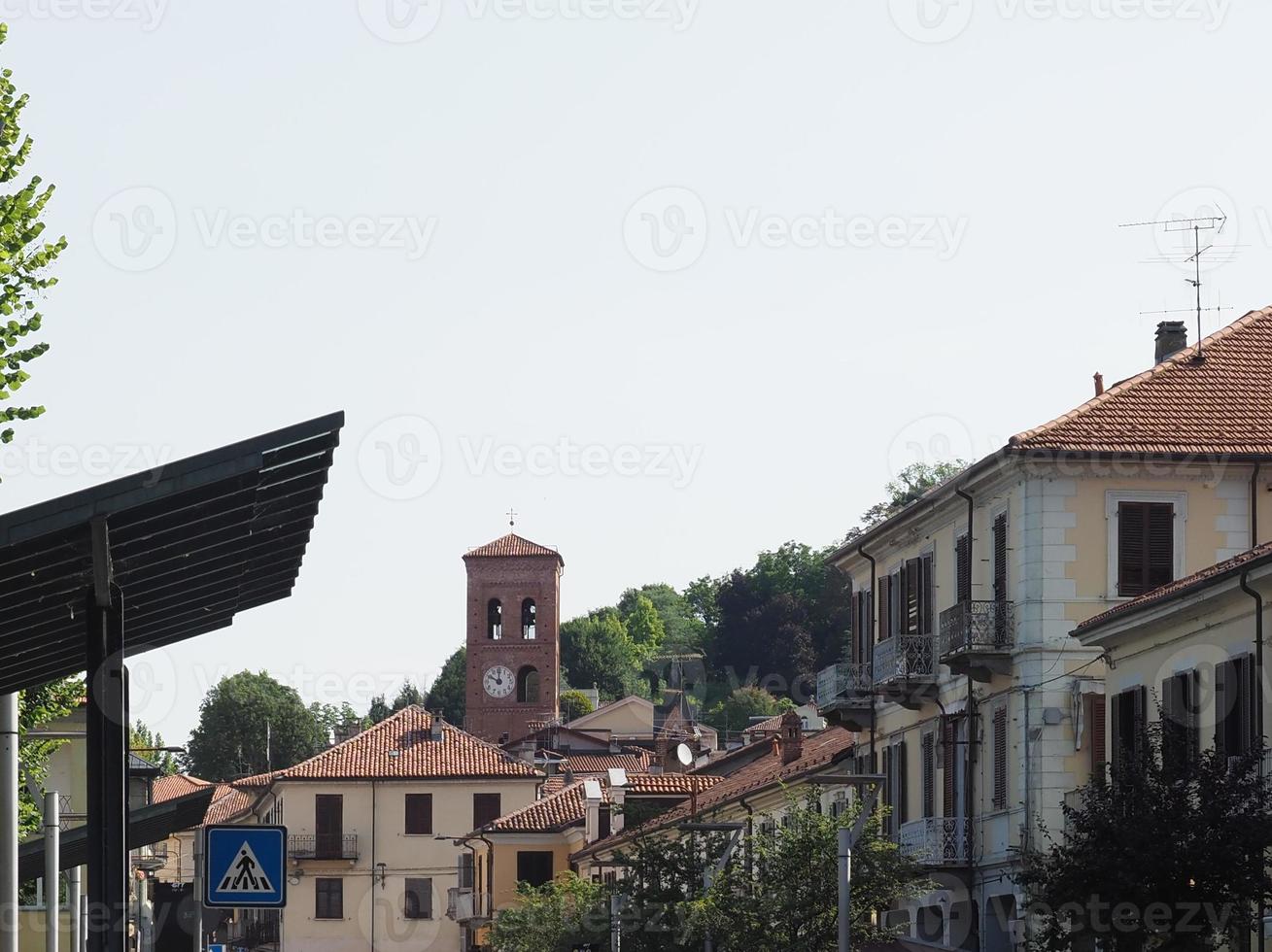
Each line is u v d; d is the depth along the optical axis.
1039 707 54.75
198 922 31.00
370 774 125.38
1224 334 58.41
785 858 54.75
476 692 180.75
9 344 35.19
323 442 19.72
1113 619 47.78
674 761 114.38
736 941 54.84
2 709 30.38
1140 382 56.50
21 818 49.28
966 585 60.38
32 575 20.86
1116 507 54.84
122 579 23.17
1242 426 54.94
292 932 124.31
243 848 27.75
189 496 19.58
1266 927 41.31
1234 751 42.34
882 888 54.69
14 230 34.78
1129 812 38.34
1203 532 54.75
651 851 65.00
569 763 143.00
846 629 198.75
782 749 82.62
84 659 27.27
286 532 23.95
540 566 181.62
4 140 35.31
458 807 125.25
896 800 66.50
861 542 70.12
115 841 21.28
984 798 58.53
